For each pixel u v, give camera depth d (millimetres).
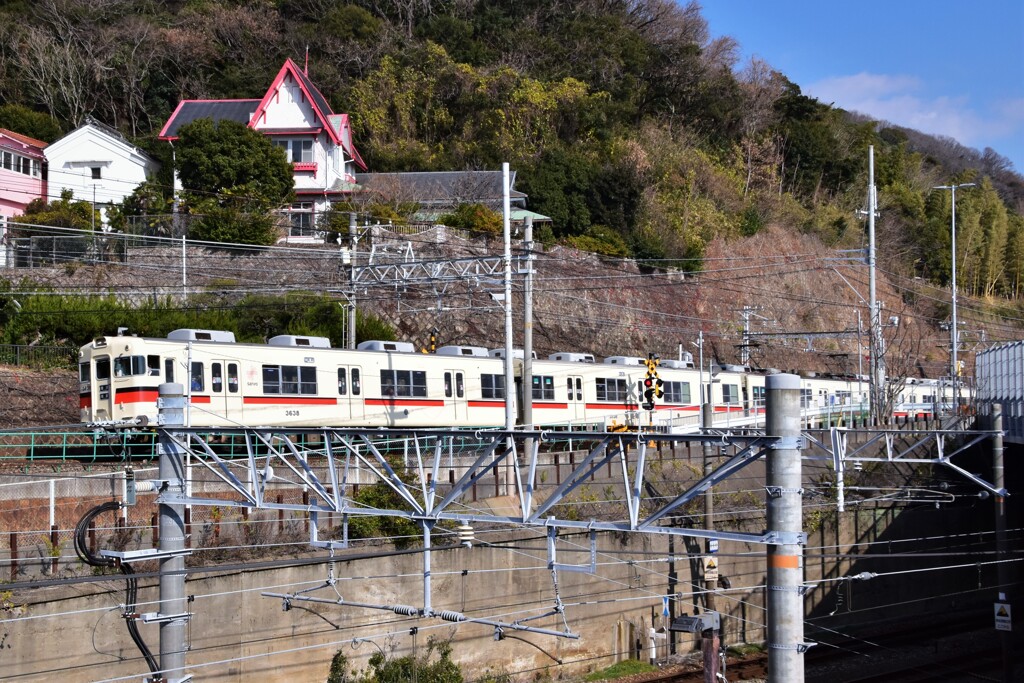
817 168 76312
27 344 32844
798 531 10773
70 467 24453
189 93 61906
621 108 63562
